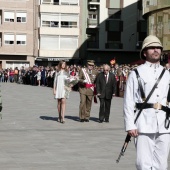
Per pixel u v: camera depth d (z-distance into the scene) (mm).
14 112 22109
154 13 43719
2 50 73062
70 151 11727
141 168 6938
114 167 9859
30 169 9547
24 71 63938
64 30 73938
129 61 72312
